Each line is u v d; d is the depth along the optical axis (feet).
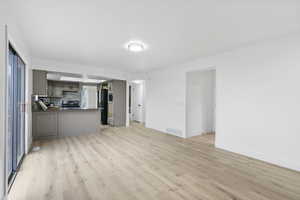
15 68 8.40
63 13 6.72
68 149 11.63
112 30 8.39
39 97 16.14
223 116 11.94
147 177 7.57
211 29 8.18
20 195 6.00
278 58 9.03
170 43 10.17
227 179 7.45
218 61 12.33
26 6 6.16
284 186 6.86
